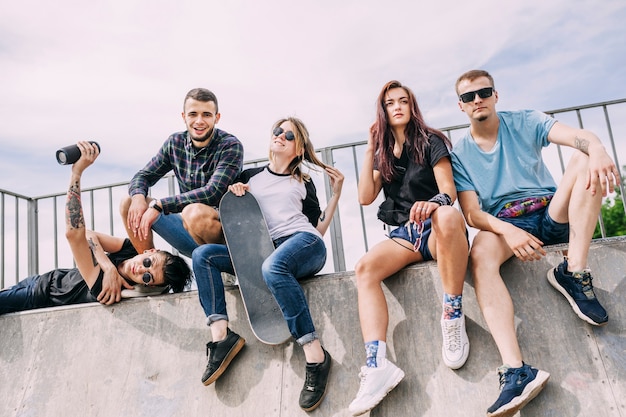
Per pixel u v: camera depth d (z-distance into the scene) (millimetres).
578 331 2371
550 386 2238
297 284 2533
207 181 3121
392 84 2783
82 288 3186
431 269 2693
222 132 3215
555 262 2568
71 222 2896
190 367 2754
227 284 3209
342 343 2646
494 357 2367
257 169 3135
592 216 2342
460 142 2814
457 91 2789
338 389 2486
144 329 2961
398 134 2789
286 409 2482
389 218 2748
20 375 2953
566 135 2471
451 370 2389
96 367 2875
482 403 2248
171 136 3260
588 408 2143
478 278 2389
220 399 2596
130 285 3141
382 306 2445
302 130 3049
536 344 2383
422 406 2312
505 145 2715
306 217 2947
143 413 2633
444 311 2391
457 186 2701
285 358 2658
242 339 2652
